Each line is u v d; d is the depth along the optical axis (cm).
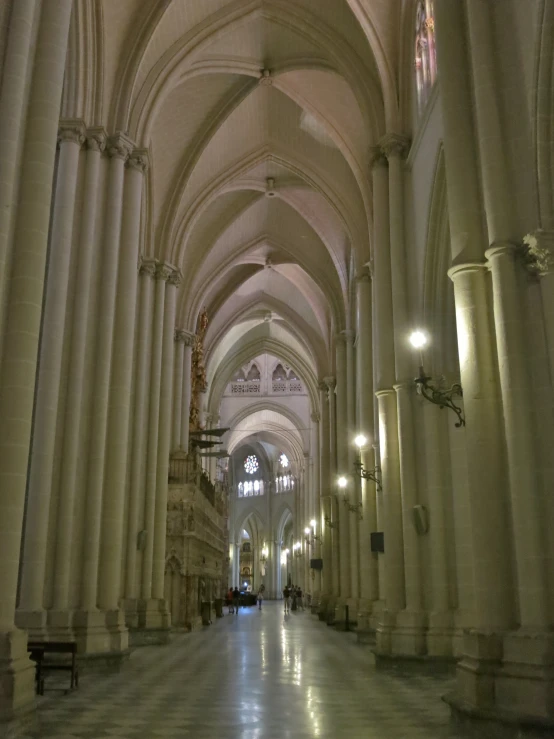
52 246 1347
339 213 2456
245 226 3038
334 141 2172
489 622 801
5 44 870
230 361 4353
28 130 903
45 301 1316
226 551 4812
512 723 693
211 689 1011
